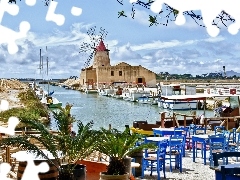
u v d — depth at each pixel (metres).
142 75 120.44
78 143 8.47
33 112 37.38
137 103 78.31
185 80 167.62
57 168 8.45
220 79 178.38
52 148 8.33
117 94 97.12
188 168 14.77
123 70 120.81
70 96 107.44
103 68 121.88
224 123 26.77
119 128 40.00
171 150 14.68
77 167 8.92
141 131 24.25
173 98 32.62
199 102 59.47
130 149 9.69
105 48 122.56
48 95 77.88
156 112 58.44
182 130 18.41
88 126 8.90
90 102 82.50
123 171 9.38
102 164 10.20
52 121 40.81
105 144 9.30
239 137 17.78
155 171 14.02
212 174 13.77
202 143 16.53
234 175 8.12
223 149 15.21
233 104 36.28
